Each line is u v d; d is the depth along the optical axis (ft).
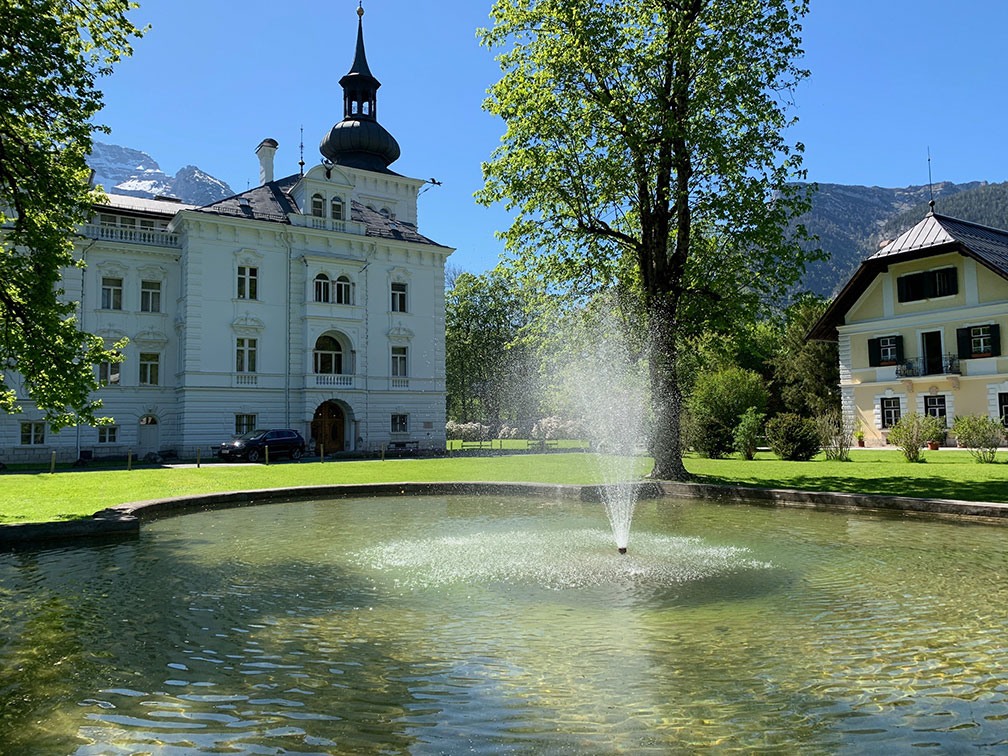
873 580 24.00
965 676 14.90
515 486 52.85
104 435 116.67
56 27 38.58
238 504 47.91
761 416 93.66
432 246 142.61
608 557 28.60
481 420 234.79
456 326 228.63
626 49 62.39
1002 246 126.21
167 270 123.54
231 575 25.57
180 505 43.98
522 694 14.12
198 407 118.93
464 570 26.22
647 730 12.39
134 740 12.15
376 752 11.59
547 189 65.16
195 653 16.84
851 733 12.21
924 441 105.70
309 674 15.37
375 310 136.56
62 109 38.83
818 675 15.02
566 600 21.75
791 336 162.09
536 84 64.44
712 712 13.14
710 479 58.85
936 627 18.47
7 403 44.75
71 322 42.45
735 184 60.29
